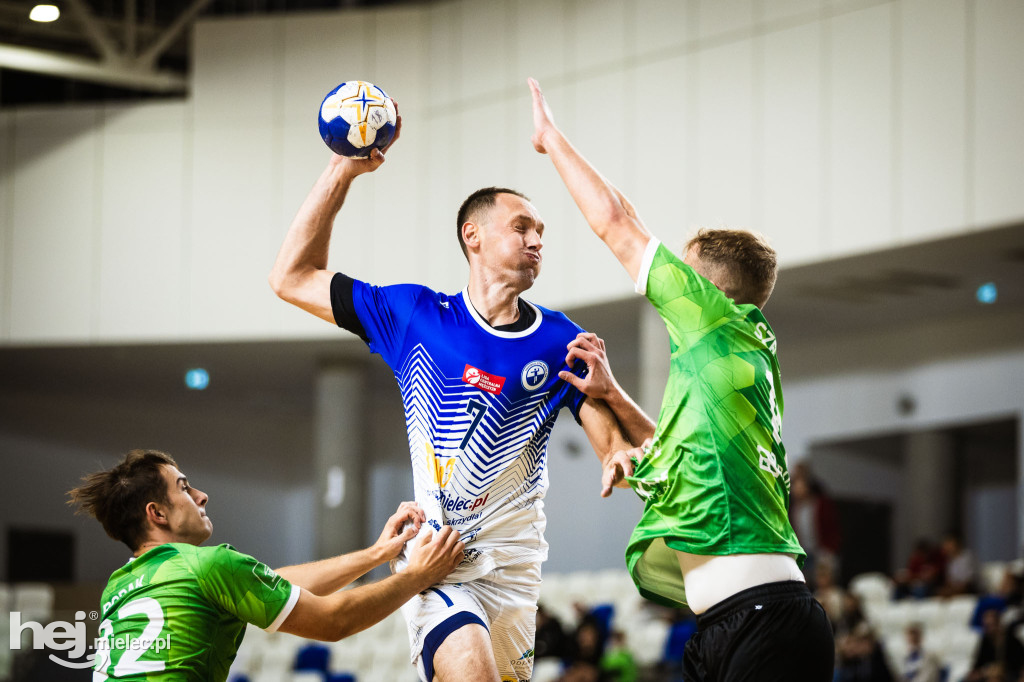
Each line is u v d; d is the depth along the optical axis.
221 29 13.95
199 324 13.49
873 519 13.78
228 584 2.68
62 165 13.99
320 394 14.23
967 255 10.53
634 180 11.76
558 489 12.76
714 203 11.23
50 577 15.74
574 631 9.00
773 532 2.47
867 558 13.66
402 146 13.23
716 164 11.27
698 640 2.50
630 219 2.64
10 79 15.13
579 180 2.67
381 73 13.45
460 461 2.91
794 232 10.75
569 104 12.30
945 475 12.80
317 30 13.73
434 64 13.29
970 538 13.30
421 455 2.97
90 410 16.36
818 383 13.61
